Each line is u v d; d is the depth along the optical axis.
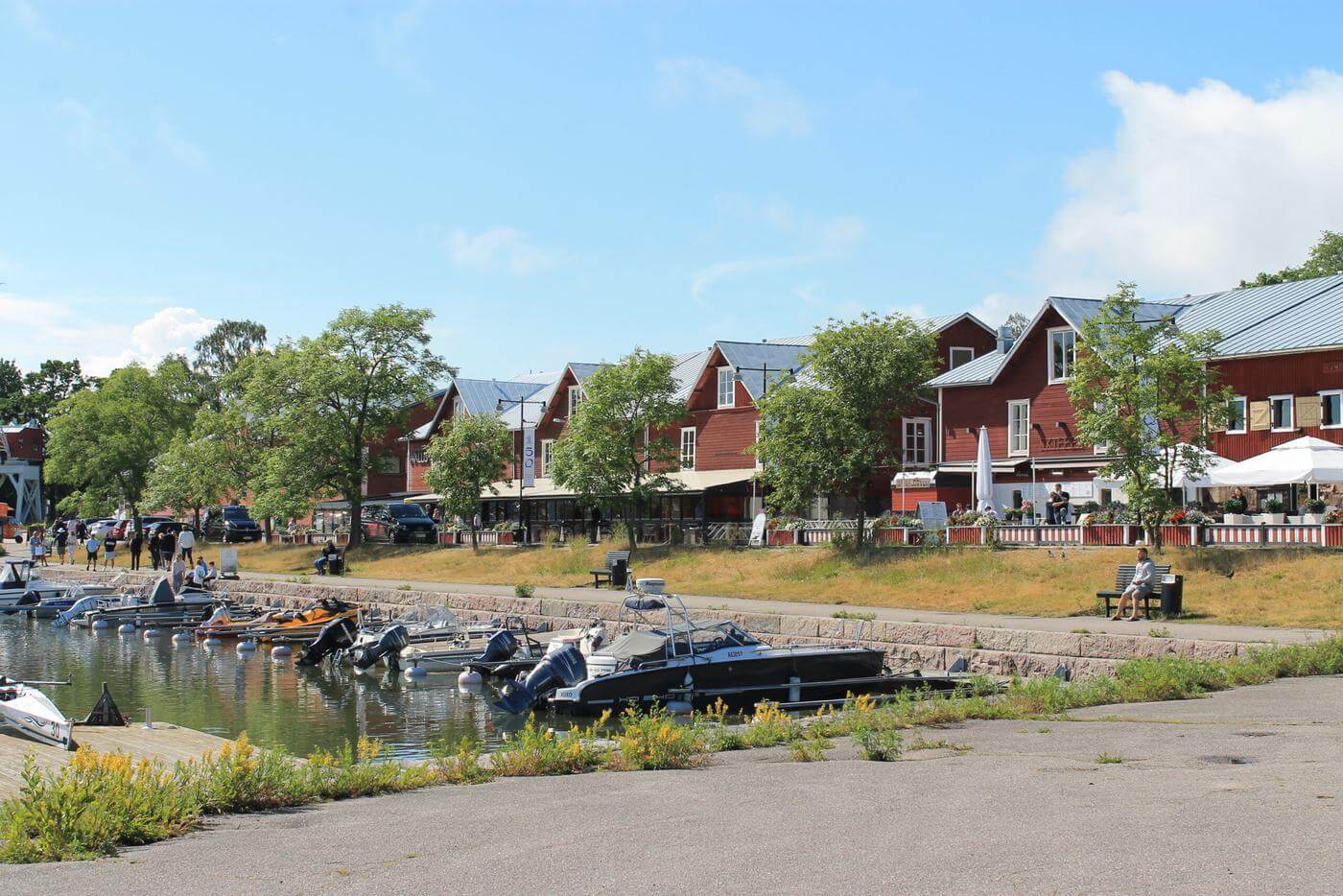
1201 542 32.78
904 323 42.38
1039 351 46.34
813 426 41.38
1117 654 22.59
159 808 10.11
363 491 88.75
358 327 66.50
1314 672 18.02
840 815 9.47
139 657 36.03
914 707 15.91
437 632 34.97
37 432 130.88
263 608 46.88
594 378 51.34
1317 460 31.53
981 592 31.58
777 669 23.88
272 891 7.82
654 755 12.80
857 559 38.09
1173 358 32.28
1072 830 8.50
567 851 8.66
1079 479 44.12
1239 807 9.00
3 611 52.53
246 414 79.31
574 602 35.16
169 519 92.62
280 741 21.28
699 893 7.36
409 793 11.65
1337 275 45.66
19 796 11.90
